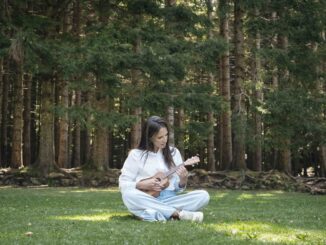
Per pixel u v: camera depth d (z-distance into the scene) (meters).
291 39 19.45
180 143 21.11
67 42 17.66
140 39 17.61
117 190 17.44
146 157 6.58
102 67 15.65
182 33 18.64
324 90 24.36
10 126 33.78
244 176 19.56
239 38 20.59
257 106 19.62
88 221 6.31
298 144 19.86
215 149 37.19
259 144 19.30
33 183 19.91
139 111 21.61
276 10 19.45
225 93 22.58
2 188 18.30
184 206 6.55
